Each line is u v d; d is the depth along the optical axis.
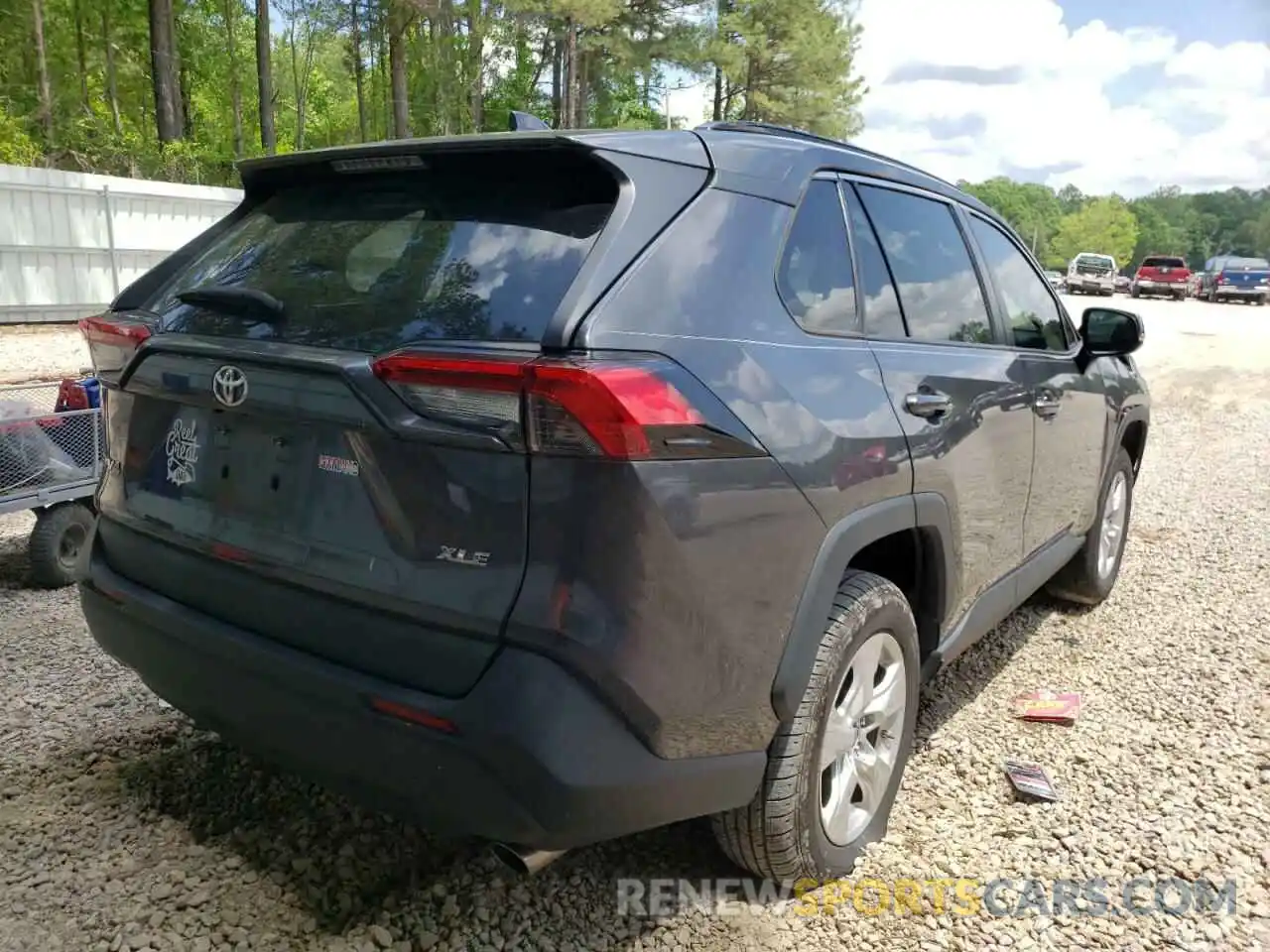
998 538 3.41
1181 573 5.47
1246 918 2.57
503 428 1.91
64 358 12.17
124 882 2.58
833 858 2.61
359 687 2.08
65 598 4.72
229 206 17.73
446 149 2.33
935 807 3.08
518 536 1.94
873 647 2.65
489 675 1.96
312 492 2.20
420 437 1.99
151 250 16.64
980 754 3.42
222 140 37.12
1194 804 3.11
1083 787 3.21
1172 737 3.56
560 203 2.23
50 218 15.23
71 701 3.60
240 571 2.35
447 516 2.00
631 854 2.78
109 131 28.22
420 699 2.01
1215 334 20.56
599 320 1.98
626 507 1.91
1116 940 2.49
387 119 35.59
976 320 3.46
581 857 2.76
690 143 2.41
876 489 2.54
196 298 2.46
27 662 3.93
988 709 3.79
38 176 14.99
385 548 2.09
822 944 2.45
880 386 2.65
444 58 30.78
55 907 2.47
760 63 33.62
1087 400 4.16
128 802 2.95
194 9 37.31
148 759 3.21
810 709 2.38
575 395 1.85
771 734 2.33
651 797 2.06
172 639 2.45
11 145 23.77
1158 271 36.31
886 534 2.61
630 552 1.92
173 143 25.44
